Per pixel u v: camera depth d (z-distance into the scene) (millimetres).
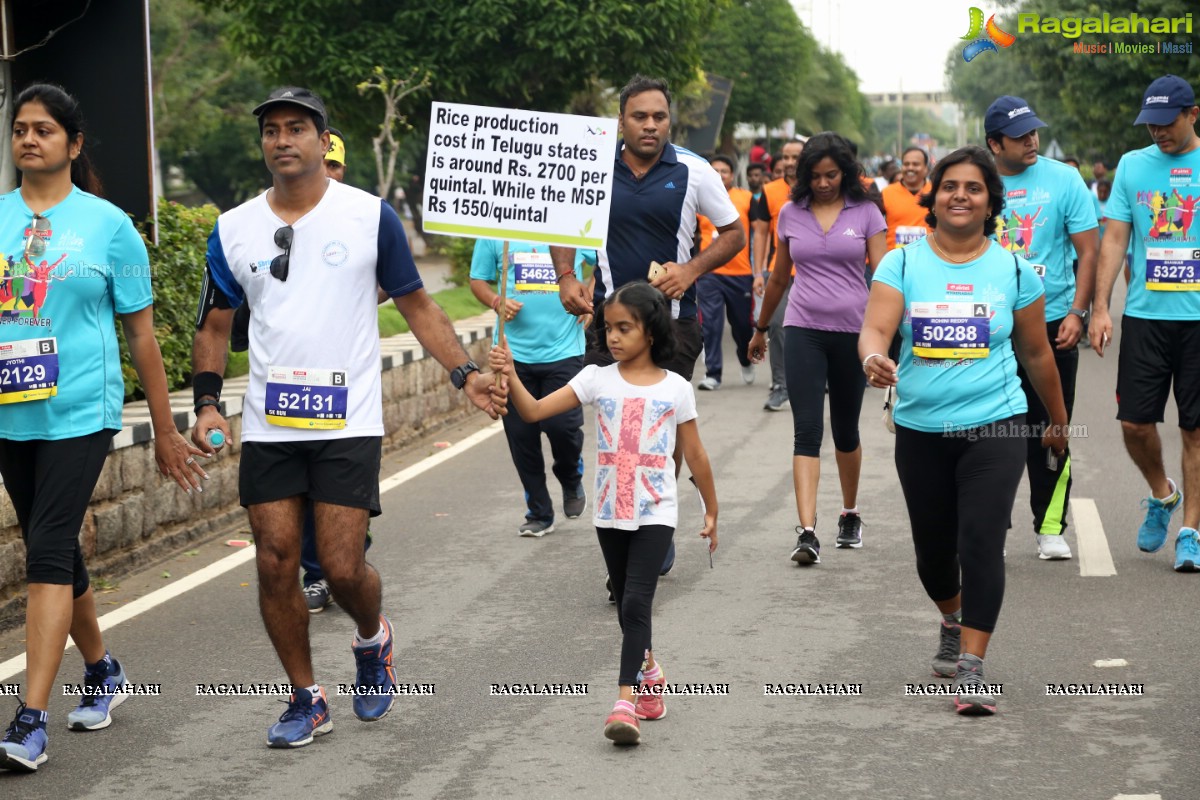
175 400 10680
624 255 7367
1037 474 8234
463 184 5836
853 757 5230
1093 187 28328
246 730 5656
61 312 5379
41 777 5164
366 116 24359
